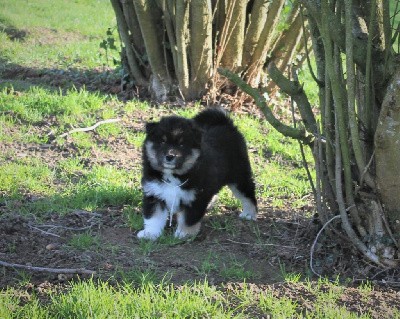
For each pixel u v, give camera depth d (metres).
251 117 13.16
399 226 7.25
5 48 17.48
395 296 6.91
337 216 7.42
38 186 9.35
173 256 7.64
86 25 21.34
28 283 6.77
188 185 7.96
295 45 13.61
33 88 13.73
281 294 6.83
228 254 7.80
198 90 13.38
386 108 6.84
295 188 10.27
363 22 7.39
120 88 14.11
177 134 7.92
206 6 12.63
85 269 7.09
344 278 7.32
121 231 8.22
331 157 7.56
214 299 6.60
